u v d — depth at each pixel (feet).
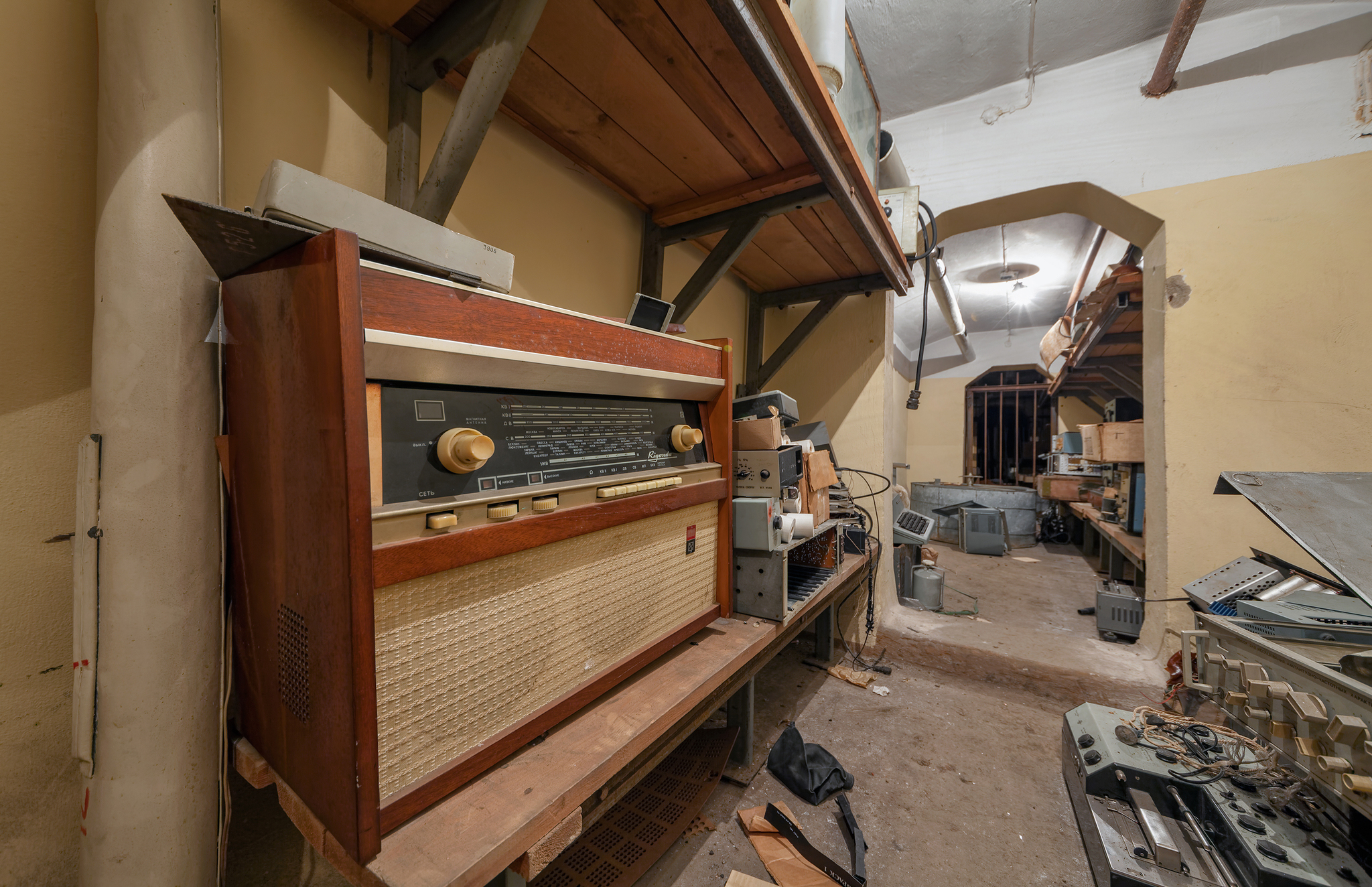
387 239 2.08
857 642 8.39
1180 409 7.45
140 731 2.09
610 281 5.55
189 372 2.20
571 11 3.04
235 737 2.45
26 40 2.21
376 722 1.63
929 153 9.24
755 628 3.90
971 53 7.98
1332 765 2.93
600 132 4.39
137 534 2.09
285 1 2.93
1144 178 7.77
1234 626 4.27
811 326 8.36
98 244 2.12
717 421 3.74
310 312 1.65
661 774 4.92
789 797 4.85
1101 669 7.33
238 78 2.73
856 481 8.87
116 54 2.11
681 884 3.82
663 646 3.14
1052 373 18.33
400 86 3.44
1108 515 12.66
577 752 2.29
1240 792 3.83
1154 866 3.56
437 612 1.89
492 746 2.07
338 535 1.58
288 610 1.90
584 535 2.57
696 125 4.26
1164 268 7.64
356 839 1.59
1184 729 4.71
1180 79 7.61
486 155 4.12
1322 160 6.85
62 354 2.33
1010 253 14.01
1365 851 3.15
